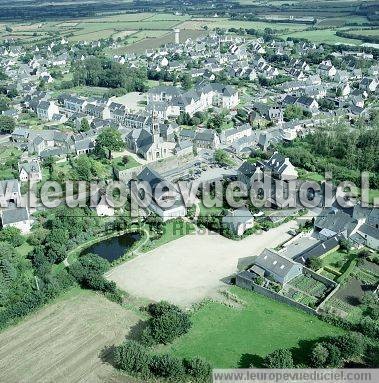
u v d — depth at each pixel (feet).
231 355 414.00
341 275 518.78
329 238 579.48
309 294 494.18
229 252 571.28
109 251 586.45
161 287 510.58
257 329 444.96
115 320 461.78
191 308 474.49
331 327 444.96
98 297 497.05
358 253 563.07
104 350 424.87
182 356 413.59
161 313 452.76
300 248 574.56
